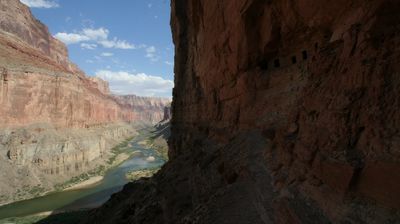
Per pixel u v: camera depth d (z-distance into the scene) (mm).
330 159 10219
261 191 14195
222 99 31781
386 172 8000
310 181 11297
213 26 31641
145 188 38469
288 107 19641
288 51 21078
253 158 18328
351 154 9555
